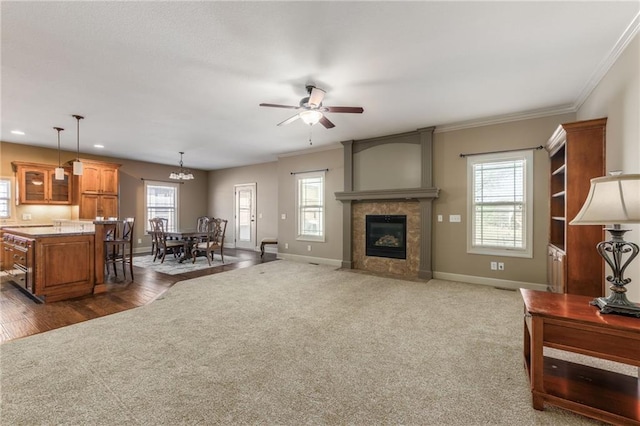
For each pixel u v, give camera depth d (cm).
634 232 234
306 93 341
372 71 290
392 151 537
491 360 229
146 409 171
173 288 430
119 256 510
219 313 330
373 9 201
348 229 584
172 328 288
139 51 253
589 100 337
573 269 290
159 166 823
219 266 598
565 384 179
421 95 351
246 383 198
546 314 168
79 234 388
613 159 264
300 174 670
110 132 504
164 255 628
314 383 198
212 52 255
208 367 217
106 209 647
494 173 449
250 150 662
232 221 899
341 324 300
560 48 250
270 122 454
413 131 509
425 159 492
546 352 248
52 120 436
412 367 219
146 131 500
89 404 174
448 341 262
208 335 272
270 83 316
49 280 363
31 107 382
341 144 603
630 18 211
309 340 263
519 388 193
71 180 624
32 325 292
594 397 167
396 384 198
